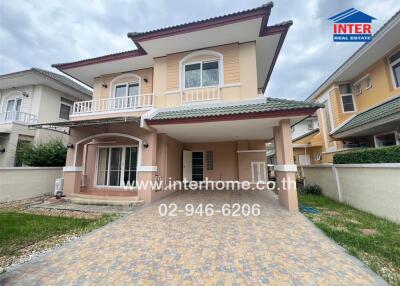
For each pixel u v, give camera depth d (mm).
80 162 9031
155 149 8383
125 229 4906
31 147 10891
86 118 9719
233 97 8633
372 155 6406
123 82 11344
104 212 6562
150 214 6273
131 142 9719
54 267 3158
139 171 8070
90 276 2908
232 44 8992
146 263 3268
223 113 6941
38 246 3961
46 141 12867
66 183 8719
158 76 9789
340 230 4617
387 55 9266
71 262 3311
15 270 3078
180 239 4242
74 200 7902
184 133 9648
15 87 14156
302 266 3117
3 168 8258
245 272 2979
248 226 5047
